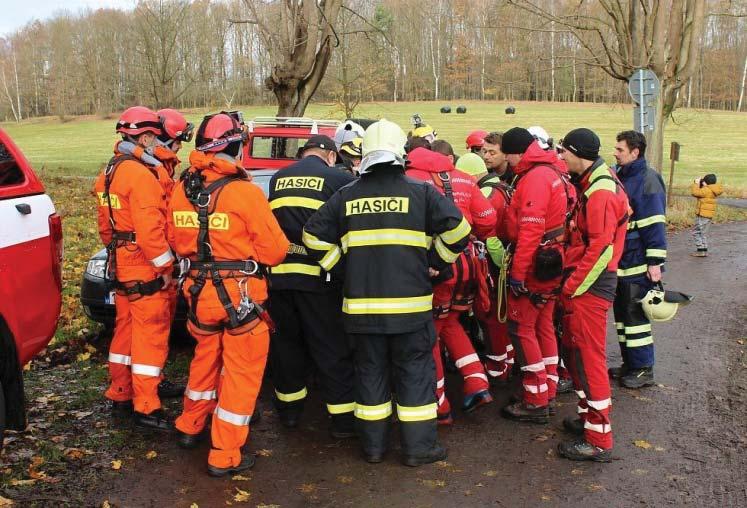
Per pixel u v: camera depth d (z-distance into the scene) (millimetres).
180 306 5980
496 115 74750
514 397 5219
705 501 3865
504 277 4996
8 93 105312
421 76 100750
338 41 13672
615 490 3986
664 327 7629
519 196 4758
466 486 4023
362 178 4230
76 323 6785
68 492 3830
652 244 5469
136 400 4570
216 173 4012
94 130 68688
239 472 4137
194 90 47562
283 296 4598
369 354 4270
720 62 89812
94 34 81062
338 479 4098
